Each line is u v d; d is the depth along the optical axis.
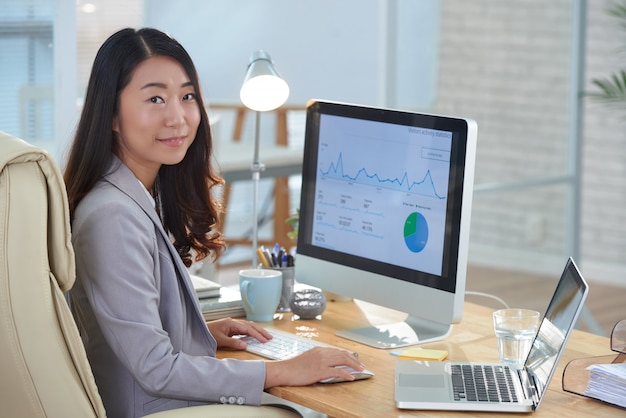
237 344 2.15
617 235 5.98
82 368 1.76
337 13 4.30
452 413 1.73
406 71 4.55
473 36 4.79
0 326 1.69
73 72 3.51
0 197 1.65
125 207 1.88
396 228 2.22
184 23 3.92
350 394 1.84
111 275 1.84
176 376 1.83
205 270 3.16
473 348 2.14
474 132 2.07
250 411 1.86
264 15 4.13
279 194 4.49
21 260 1.67
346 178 2.33
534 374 1.87
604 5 5.89
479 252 5.07
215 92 4.09
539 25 5.08
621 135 5.93
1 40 3.42
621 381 1.76
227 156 4.12
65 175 1.98
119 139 2.01
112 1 3.62
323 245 2.38
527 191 5.20
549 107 5.20
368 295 2.28
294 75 4.25
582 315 5.09
